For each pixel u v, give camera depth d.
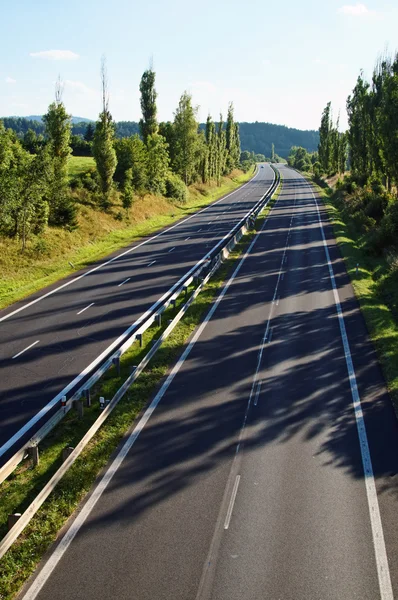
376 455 11.94
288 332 20.17
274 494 10.53
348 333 20.06
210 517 9.84
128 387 15.19
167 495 10.50
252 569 8.54
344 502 10.28
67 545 9.12
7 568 8.55
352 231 45.25
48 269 31.75
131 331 20.62
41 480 11.15
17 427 13.45
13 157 31.64
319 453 12.03
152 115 62.09
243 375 16.27
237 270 30.88
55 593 8.08
